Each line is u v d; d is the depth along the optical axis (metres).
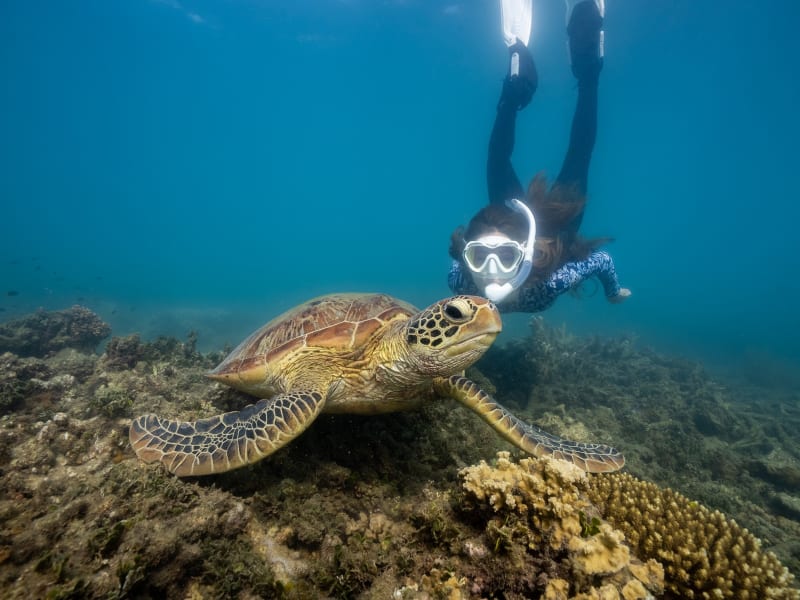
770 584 0.49
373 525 0.62
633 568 0.48
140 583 0.49
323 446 0.79
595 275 1.46
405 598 0.48
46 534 0.52
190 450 0.66
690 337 5.00
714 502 1.02
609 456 0.74
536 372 1.50
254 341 0.92
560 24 5.62
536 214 1.23
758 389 2.93
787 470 1.20
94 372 1.15
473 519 0.55
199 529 0.55
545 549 0.48
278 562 0.56
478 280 1.15
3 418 0.79
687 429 1.50
